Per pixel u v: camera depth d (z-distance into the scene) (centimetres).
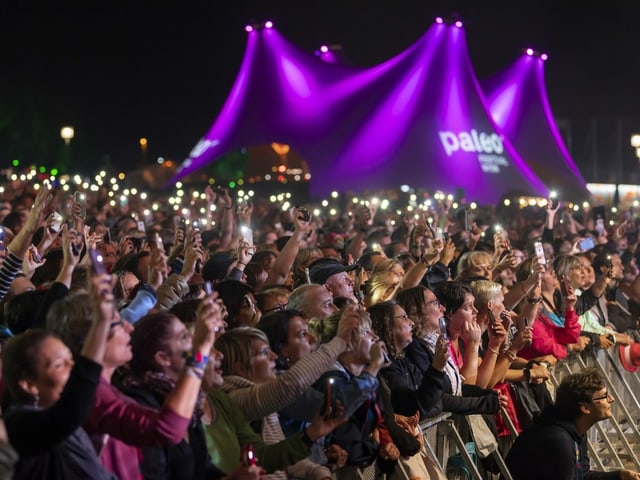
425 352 802
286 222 2075
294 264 1148
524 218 2845
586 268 1191
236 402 611
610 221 2472
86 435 486
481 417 862
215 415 588
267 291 860
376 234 1575
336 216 2556
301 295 801
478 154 3441
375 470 712
